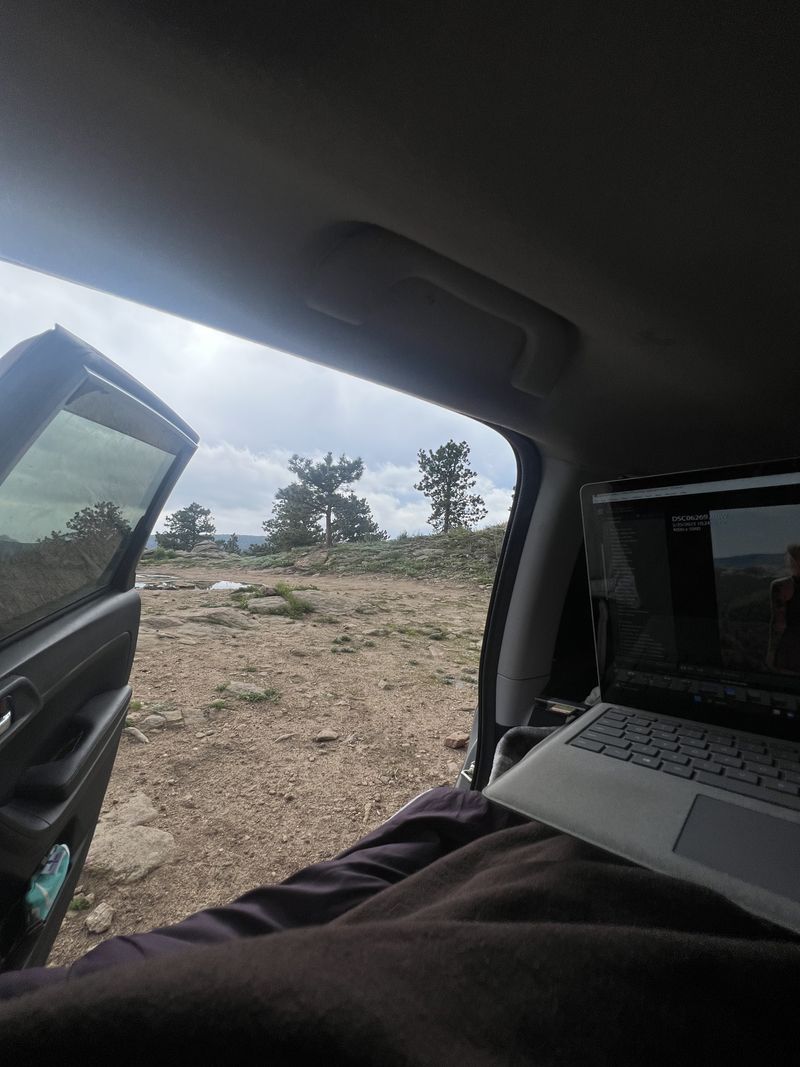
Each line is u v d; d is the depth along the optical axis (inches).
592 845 24.2
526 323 40.6
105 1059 11.1
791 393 45.9
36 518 51.2
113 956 24.0
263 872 102.0
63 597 60.0
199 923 26.7
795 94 21.2
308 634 312.5
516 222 30.3
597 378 47.6
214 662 238.1
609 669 39.8
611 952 15.4
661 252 31.2
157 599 382.0
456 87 22.8
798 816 24.5
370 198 29.7
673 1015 14.3
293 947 14.5
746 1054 14.0
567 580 76.0
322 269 35.7
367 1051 11.4
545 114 23.5
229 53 22.5
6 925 48.9
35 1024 11.5
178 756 148.5
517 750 38.4
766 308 35.1
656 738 33.0
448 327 42.1
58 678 55.4
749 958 15.8
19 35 22.5
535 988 14.4
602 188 27.2
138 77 23.9
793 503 32.2
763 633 33.2
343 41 21.4
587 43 20.4
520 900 19.7
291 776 143.0
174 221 32.5
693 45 20.0
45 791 52.6
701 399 49.1
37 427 43.8
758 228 28.5
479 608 450.6
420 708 205.2
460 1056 12.0
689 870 21.8
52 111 25.9
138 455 65.3
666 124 23.2
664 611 37.4
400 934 16.1
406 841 35.3
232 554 869.2
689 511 36.2
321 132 25.7
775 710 32.3
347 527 1263.5
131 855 101.9
